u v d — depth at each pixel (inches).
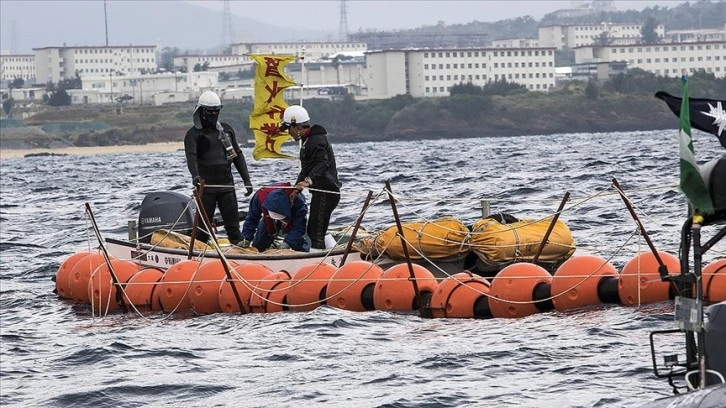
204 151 1274.6
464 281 1079.6
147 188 3971.5
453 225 1167.6
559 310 1053.8
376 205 2449.6
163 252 1290.6
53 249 1995.6
